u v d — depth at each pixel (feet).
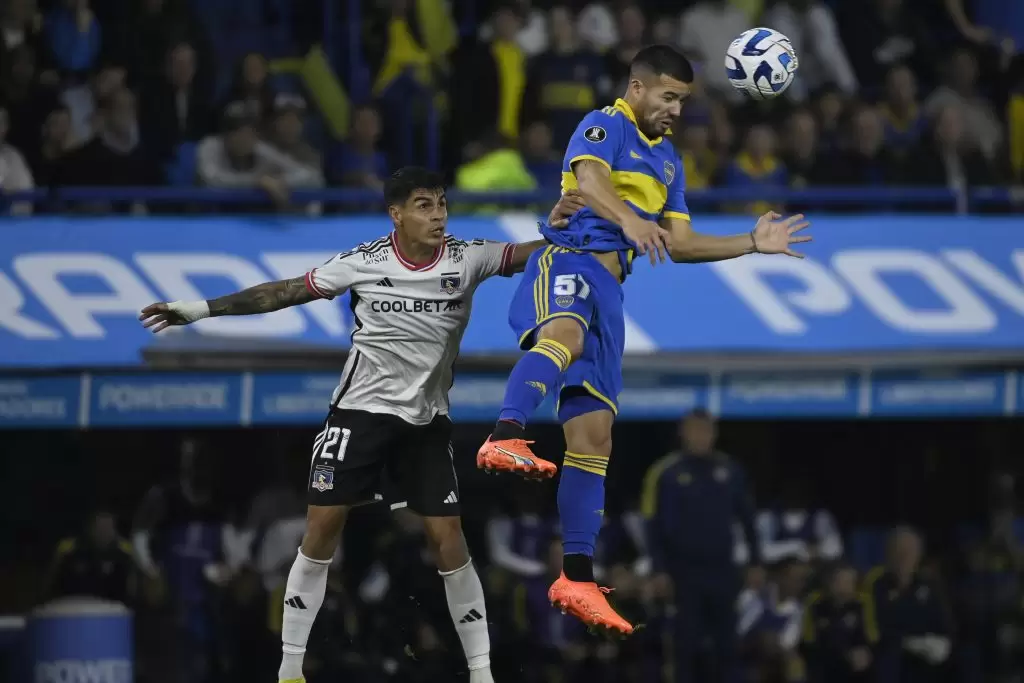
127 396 115.75
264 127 130.00
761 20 149.28
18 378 114.73
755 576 126.72
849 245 124.67
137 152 128.06
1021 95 146.30
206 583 125.80
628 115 62.59
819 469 147.54
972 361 120.98
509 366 118.01
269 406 116.78
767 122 141.79
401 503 71.20
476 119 137.90
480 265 69.41
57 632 119.44
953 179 135.95
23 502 137.59
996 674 132.87
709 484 118.11
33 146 128.16
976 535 144.97
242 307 68.33
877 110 141.59
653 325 120.57
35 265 117.60
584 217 62.75
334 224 122.01
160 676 122.01
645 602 121.60
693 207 130.31
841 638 126.41
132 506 138.31
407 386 69.56
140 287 117.80
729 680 118.11
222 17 160.04
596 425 61.67
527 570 123.03
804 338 121.08
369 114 131.23
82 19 137.69
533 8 151.02
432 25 145.38
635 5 144.15
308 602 70.74
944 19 159.02
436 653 117.39
